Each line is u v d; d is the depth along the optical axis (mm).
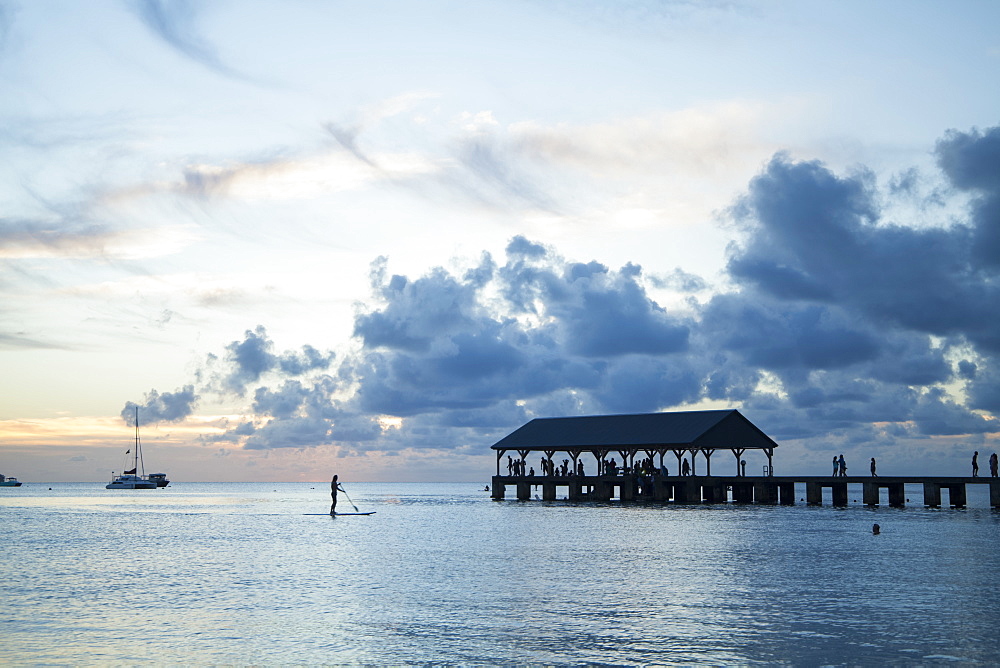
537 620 25234
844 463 88438
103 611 27234
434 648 21844
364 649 21797
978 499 125500
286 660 20812
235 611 27031
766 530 56844
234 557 43406
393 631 23812
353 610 27031
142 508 116062
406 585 32375
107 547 50250
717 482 93250
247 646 22203
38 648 22172
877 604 27547
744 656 20750
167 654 21438
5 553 46656
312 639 22938
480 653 21328
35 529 68562
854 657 20562
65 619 25938
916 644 21828
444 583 32875
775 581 32844
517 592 30500
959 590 30375
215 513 98625
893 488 85750
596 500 102312
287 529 65875
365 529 64438
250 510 107375
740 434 95750
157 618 25969
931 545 45938
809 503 89312
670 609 26906
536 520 71562
